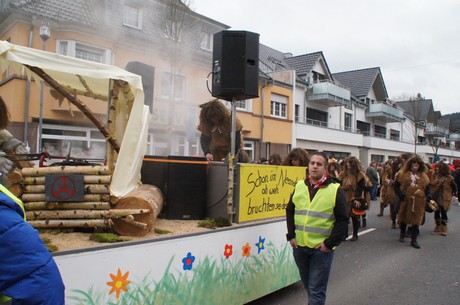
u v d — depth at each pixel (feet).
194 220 12.12
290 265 14.34
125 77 9.70
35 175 9.04
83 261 7.61
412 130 148.05
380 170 57.93
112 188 9.52
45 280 4.29
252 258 12.28
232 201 12.01
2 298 4.25
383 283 16.75
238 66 13.30
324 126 90.84
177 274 9.61
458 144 213.66
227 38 13.37
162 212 12.16
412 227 24.04
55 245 8.08
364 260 20.57
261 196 12.99
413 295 15.28
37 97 38.52
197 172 12.28
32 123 38.22
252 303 13.71
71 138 40.93
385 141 115.24
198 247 10.20
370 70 122.62
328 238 10.57
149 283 8.89
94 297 7.80
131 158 10.02
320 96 84.33
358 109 110.73
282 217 14.06
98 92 13.39
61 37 40.63
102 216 9.09
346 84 122.52
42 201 9.02
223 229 11.07
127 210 9.17
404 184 23.89
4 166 8.93
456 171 37.70
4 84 39.24
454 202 55.67
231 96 13.65
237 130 16.07
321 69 93.81
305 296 14.53
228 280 11.27
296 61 92.63
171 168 12.05
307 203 11.13
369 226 31.58
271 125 69.56
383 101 120.67
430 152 153.48
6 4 40.96
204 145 16.63
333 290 15.72
